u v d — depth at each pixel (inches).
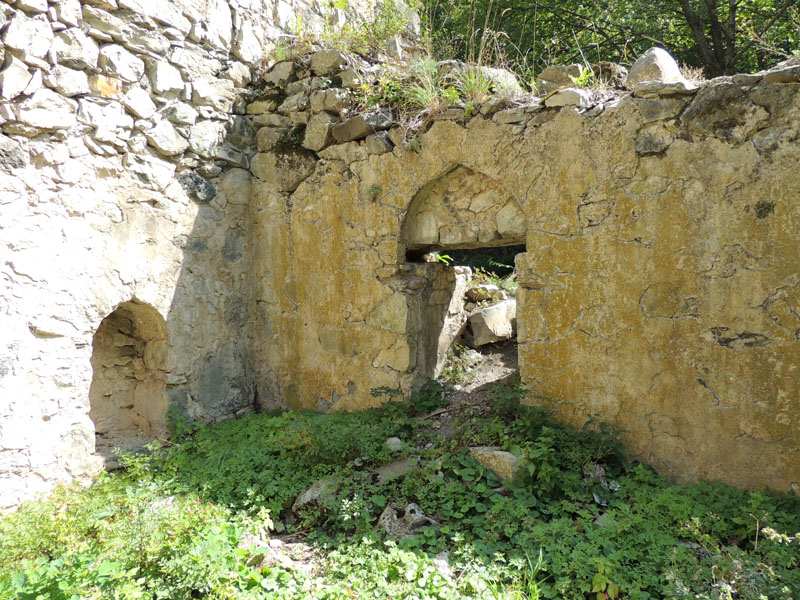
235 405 210.4
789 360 129.3
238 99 210.5
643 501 128.3
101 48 166.2
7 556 113.7
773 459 131.9
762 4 400.2
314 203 202.4
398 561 112.7
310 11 244.5
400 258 188.4
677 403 142.9
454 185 181.0
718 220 136.3
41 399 151.6
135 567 104.0
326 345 202.4
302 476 152.3
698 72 169.5
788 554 106.2
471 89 171.8
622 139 147.3
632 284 147.6
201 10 195.3
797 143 127.2
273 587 106.7
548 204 158.9
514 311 244.4
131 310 186.9
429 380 195.0
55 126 153.9
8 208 144.7
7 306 144.5
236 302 211.6
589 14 452.4
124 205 173.8
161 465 167.2
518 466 135.3
